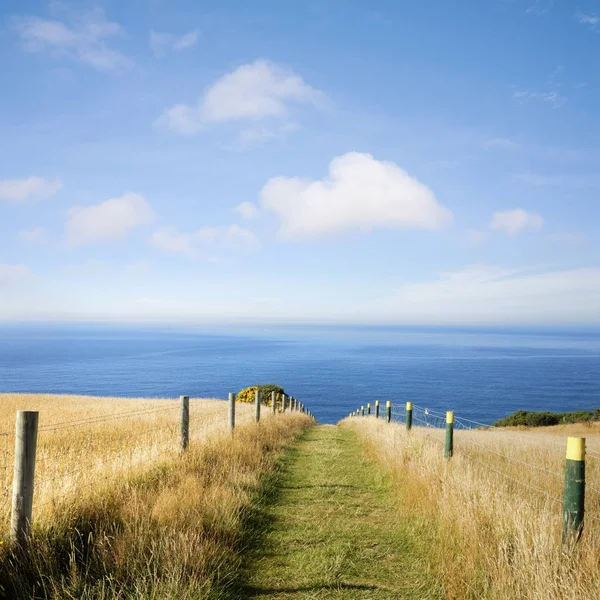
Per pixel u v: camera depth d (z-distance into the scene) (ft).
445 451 30.35
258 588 15.33
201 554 15.80
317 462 38.73
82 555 15.29
